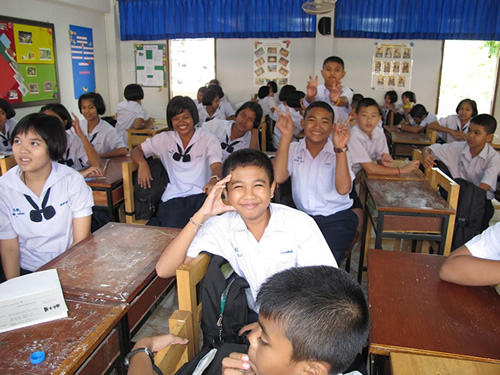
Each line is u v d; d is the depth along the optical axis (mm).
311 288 729
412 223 2000
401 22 5988
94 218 2410
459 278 1249
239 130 3258
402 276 1316
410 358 961
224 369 893
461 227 2404
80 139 2838
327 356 695
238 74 6703
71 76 5840
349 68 6379
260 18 6242
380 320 1094
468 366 938
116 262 1354
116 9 6582
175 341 1044
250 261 1325
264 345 733
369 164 2584
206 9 6285
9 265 1670
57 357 921
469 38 5875
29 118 1564
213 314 1207
